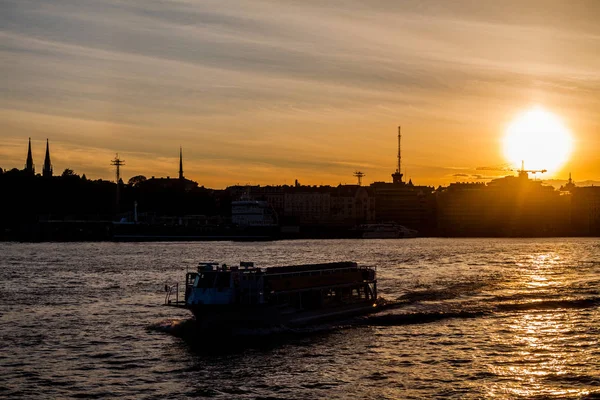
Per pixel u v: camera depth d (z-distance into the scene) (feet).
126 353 192.95
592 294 297.53
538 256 649.20
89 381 167.53
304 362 182.80
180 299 296.71
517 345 201.67
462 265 505.25
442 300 275.18
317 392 159.12
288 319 221.25
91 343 205.26
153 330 223.10
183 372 174.60
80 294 316.81
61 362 184.24
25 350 197.16
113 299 298.56
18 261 554.87
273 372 174.09
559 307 265.95
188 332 217.36
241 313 212.02
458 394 157.48
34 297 305.53
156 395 157.17
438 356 189.16
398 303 265.95
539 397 155.53
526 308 262.88
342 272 245.04
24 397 155.74
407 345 201.16
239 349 196.03
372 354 190.80
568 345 201.98
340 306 240.12
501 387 162.30
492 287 323.37
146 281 380.58
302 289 224.53
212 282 215.10
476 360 185.26
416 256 653.30
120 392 159.22
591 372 174.19
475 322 235.20
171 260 581.12
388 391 159.43
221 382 166.30
